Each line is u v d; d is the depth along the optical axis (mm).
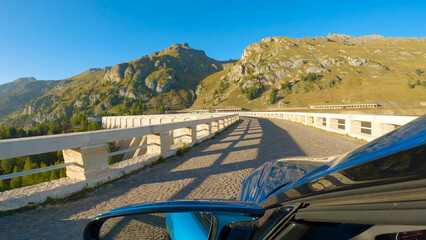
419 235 595
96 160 5180
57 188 4340
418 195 445
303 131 15906
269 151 8750
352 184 649
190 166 6980
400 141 635
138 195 4582
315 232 778
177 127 9289
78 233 3020
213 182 5238
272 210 964
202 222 1087
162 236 1200
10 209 3674
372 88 188250
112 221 1136
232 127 23016
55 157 59531
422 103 144750
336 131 13984
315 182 866
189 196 4398
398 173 519
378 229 633
